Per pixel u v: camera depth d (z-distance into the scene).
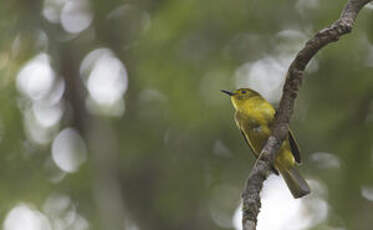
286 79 5.51
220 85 11.94
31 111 13.82
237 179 14.02
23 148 14.07
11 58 13.63
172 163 14.48
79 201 14.50
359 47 11.35
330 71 11.96
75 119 14.96
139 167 15.24
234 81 12.06
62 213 14.23
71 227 14.16
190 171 14.38
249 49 12.27
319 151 12.95
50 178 14.51
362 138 11.30
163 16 11.96
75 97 14.87
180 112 12.10
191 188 14.45
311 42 5.31
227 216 14.59
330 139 12.08
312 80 12.21
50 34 14.21
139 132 14.40
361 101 11.46
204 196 14.41
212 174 14.31
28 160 14.24
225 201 14.50
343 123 11.57
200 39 12.13
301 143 12.86
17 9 13.73
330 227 12.52
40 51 14.09
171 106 12.38
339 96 11.81
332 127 11.68
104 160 14.38
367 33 11.04
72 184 14.43
